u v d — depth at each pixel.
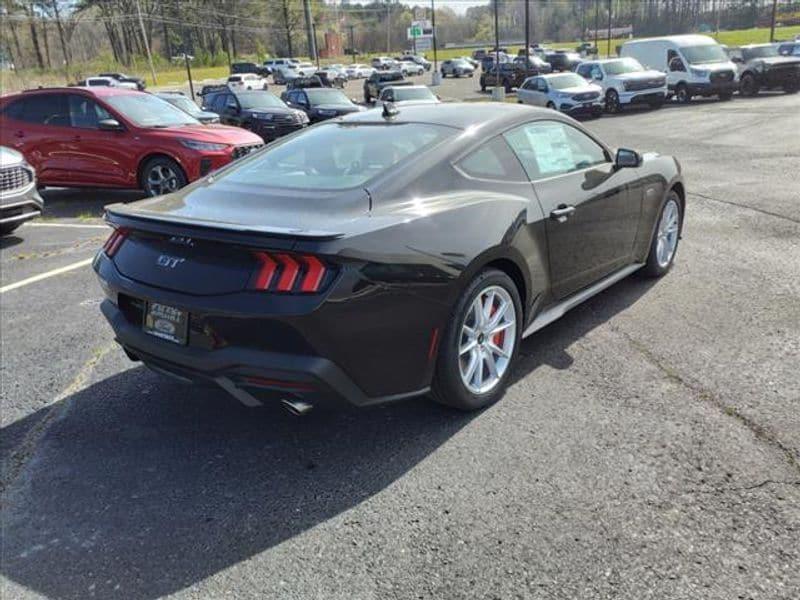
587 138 4.41
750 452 2.87
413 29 79.06
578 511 2.57
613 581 2.21
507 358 3.51
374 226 2.77
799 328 4.12
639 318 4.46
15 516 2.79
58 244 7.77
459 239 3.05
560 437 3.09
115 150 10.02
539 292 3.73
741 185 8.99
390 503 2.71
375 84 36.81
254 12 101.69
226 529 2.62
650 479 2.73
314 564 2.40
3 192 7.44
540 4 128.38
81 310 5.34
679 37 24.64
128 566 2.46
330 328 2.62
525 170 3.73
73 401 3.79
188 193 3.49
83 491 2.94
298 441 3.23
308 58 104.81
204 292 2.79
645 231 4.91
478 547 2.42
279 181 3.33
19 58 79.81
